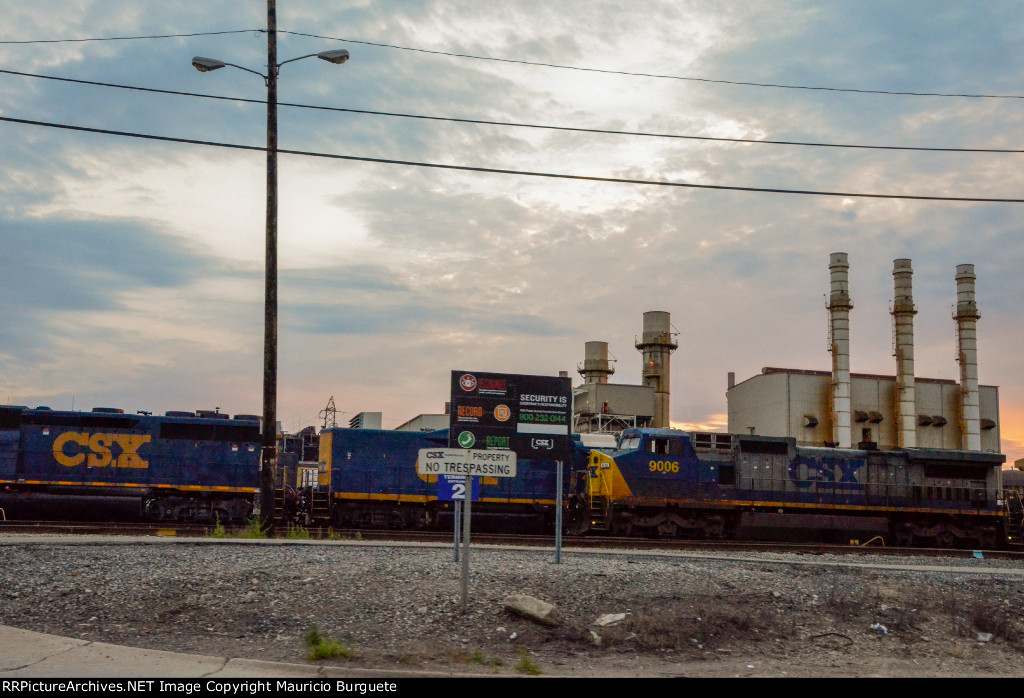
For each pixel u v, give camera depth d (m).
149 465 29.53
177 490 29.55
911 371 70.56
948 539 33.53
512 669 10.47
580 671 10.62
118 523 26.80
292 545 17.84
